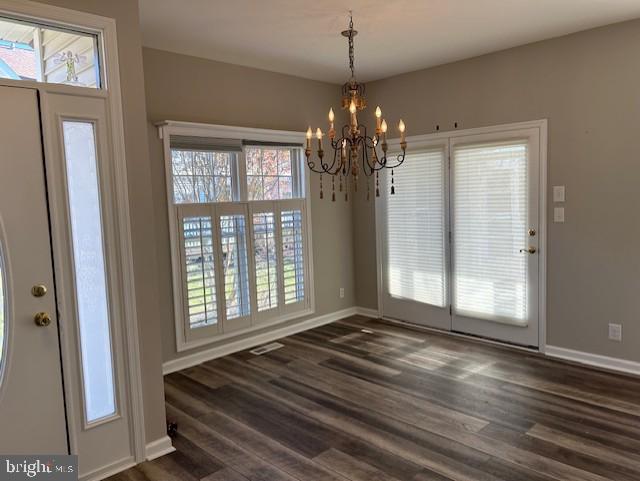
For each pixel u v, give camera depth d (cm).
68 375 239
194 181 411
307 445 276
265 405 331
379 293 540
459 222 457
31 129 224
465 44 393
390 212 517
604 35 356
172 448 278
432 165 472
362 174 539
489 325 448
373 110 517
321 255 521
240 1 293
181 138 393
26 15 219
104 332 252
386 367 393
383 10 313
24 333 225
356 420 304
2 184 217
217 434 293
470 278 455
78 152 239
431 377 369
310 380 371
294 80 484
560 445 266
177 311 399
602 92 361
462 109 443
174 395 351
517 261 420
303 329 505
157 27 335
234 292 439
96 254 247
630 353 364
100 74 247
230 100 431
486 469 246
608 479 234
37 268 228
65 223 235
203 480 246
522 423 292
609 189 363
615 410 305
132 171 257
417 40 379
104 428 253
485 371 377
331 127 295
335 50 401
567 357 397
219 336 428
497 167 424
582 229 379
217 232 423
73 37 240
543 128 393
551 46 383
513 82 407
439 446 270
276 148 469
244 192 442
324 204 521
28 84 222
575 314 390
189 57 402
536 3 309
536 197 403
